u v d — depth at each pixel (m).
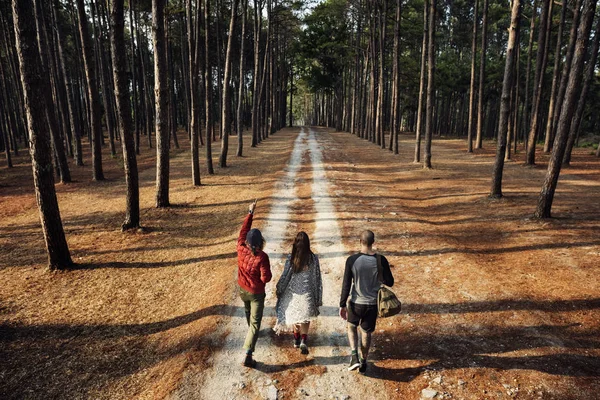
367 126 40.53
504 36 51.97
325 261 8.26
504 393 4.16
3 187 18.61
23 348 5.54
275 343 5.38
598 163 20.42
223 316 6.11
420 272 7.52
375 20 35.66
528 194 13.11
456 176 18.05
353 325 4.58
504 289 6.52
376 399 4.25
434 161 23.75
